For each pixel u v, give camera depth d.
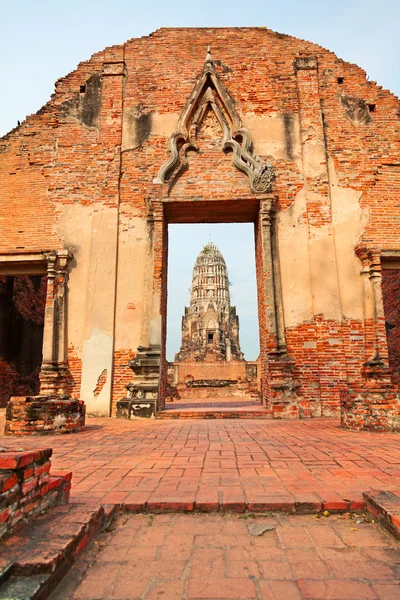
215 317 52.75
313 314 10.78
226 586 2.22
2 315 13.45
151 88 12.45
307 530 2.94
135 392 10.25
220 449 5.48
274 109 12.15
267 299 10.71
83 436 6.89
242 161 11.62
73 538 2.48
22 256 11.34
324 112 12.09
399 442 5.92
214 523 3.07
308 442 6.00
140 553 2.62
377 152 11.80
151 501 3.31
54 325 10.88
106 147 12.02
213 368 32.69
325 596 2.12
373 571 2.38
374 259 10.81
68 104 12.41
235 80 12.44
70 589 2.22
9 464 2.60
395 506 2.98
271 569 2.41
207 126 12.16
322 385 10.38
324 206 11.38
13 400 7.25
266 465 4.50
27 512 2.71
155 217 11.27
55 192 11.80
